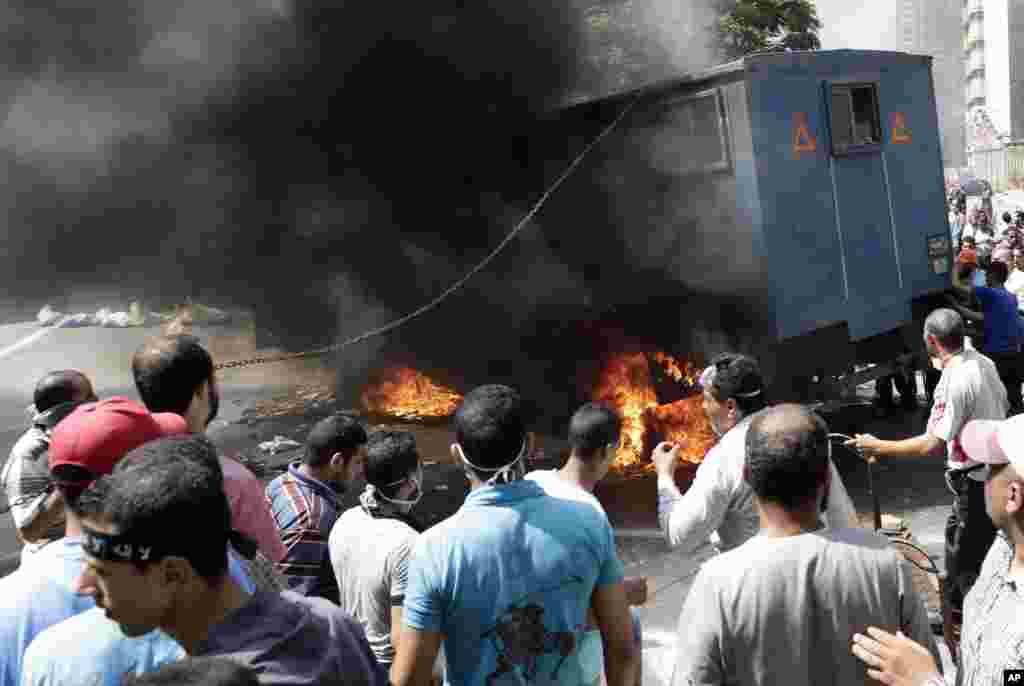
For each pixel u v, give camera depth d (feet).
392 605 9.74
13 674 6.05
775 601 6.68
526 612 7.34
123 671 5.45
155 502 4.83
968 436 6.61
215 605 5.15
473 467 7.78
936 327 14.49
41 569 6.30
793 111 22.40
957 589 13.14
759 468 6.98
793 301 22.15
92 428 6.17
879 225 24.88
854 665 6.65
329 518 11.19
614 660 7.99
